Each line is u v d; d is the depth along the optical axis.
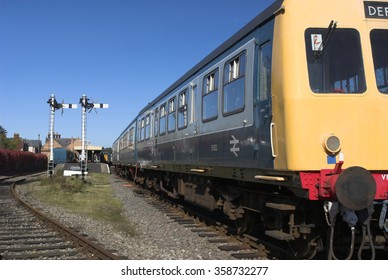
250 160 6.88
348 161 5.50
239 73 7.50
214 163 8.70
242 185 8.30
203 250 8.00
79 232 9.58
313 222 6.06
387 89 5.79
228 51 8.16
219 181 9.43
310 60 5.62
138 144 20.47
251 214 8.25
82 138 26.22
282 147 5.72
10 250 7.78
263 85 6.45
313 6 5.75
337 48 5.71
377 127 5.63
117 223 11.44
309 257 6.36
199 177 10.70
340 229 6.07
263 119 6.40
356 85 5.70
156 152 15.20
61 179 24.98
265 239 8.68
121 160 31.42
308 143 5.45
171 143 12.68
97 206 15.22
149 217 12.49
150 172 18.53
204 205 10.38
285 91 5.64
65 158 53.31
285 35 5.74
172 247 8.34
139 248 8.15
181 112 11.58
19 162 49.66
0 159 40.69
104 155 63.84
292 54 5.63
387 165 5.60
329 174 5.42
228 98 8.01
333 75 5.64
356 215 5.49
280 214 6.54
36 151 114.12
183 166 11.53
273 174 6.24
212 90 8.97
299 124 5.48
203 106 9.58
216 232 9.73
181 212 13.20
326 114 5.53
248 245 8.16
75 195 18.88
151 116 16.62
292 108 5.54
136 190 21.03
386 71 5.83
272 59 6.05
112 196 19.03
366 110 5.63
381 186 5.60
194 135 10.18
